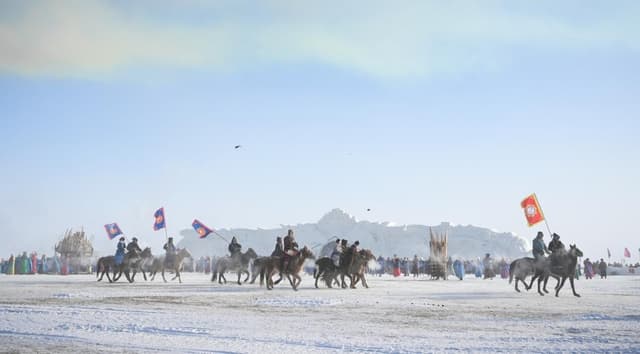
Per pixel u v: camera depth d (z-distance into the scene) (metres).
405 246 116.38
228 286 32.28
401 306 19.70
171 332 12.41
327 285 32.12
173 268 37.19
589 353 10.09
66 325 13.30
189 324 13.85
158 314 16.16
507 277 59.84
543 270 26.92
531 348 10.61
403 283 40.66
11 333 12.09
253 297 23.20
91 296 23.09
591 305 20.41
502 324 14.47
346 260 31.58
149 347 10.40
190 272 69.62
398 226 124.12
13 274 55.97
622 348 10.62
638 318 15.88
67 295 22.92
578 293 28.53
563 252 26.30
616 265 96.19
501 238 114.69
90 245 60.66
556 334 12.56
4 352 9.74
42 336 11.70
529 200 32.88
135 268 37.22
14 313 16.08
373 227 123.44
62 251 59.28
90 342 10.95
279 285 34.81
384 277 61.06
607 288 34.78
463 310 18.28
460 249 111.19
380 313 17.23
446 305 20.20
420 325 14.16
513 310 18.36
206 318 15.26
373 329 13.28
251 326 13.62
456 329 13.38
